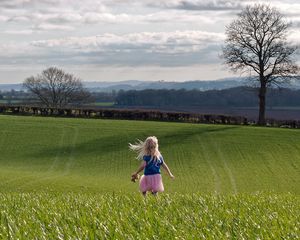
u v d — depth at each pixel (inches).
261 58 3575.3
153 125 3196.4
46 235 258.7
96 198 500.1
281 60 3548.2
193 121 3496.6
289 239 260.1
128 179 1932.8
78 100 5438.0
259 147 2618.1
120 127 3102.9
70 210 377.1
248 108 5083.7
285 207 443.8
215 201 469.7
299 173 2139.5
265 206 445.7
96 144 2711.6
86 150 2603.3
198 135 2881.4
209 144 2684.5
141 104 5664.4
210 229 291.1
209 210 385.7
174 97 5575.8
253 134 2913.4
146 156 606.5
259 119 3523.6
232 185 1878.7
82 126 3105.3
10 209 390.0
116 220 311.9
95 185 1609.3
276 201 511.5
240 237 260.8
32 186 1507.1
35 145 2691.9
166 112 3526.1
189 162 2346.2
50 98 5393.7
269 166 2268.7
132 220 316.5
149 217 328.5
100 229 272.1
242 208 415.2
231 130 3034.0
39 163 2348.7
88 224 297.1
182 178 2003.0
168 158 2426.2
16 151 2583.7
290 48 3545.8
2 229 270.4
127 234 262.5
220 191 1736.0
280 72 3545.8
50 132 2938.0
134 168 2247.8
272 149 2578.7
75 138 2829.7
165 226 291.9
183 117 3506.4
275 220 329.1
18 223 294.8
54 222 302.4
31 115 3644.2
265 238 260.1
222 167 2244.1
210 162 2343.8
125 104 5689.0
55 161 2393.0
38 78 5403.5
